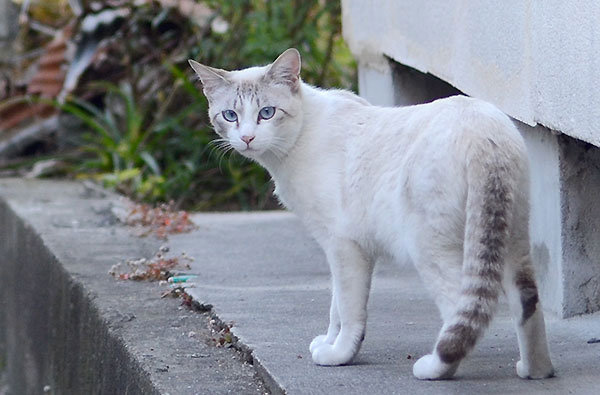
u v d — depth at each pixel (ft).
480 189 19.19
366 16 40.68
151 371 22.56
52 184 52.21
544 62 23.89
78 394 30.30
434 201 19.63
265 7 56.54
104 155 53.88
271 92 23.58
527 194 20.13
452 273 19.84
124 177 50.98
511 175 19.44
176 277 31.71
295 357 22.56
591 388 19.84
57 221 41.63
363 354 22.89
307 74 55.11
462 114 19.88
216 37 56.85
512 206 19.42
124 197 47.42
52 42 59.11
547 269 26.23
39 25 62.28
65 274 33.06
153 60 57.93
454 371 20.47
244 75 24.49
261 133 23.24
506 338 23.93
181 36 58.18
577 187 25.17
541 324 20.36
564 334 24.07
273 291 29.71
